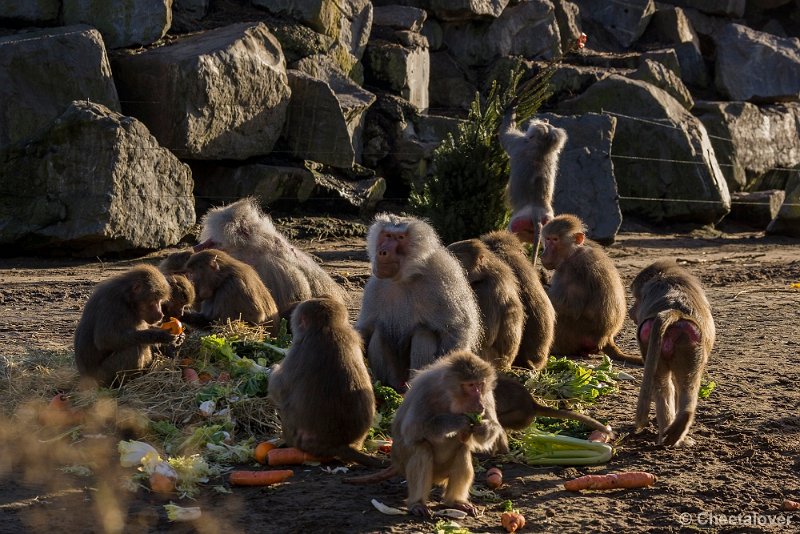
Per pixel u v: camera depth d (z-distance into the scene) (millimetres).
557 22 28906
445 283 7922
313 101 20531
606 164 21562
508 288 8656
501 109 18578
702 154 24562
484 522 5895
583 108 25391
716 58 30281
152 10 19781
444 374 5836
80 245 16641
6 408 7496
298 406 6629
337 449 6684
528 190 14773
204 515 5852
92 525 5656
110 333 7508
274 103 19781
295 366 6680
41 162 16547
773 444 7441
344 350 6684
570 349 10375
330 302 6840
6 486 6242
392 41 24641
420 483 5891
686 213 24328
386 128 22859
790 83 29812
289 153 20578
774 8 35188
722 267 17750
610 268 10328
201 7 21844
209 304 9047
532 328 9148
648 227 24312
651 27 31594
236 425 7270
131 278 7641
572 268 10188
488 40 27141
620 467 6965
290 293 10039
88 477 6414
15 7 19234
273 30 21547
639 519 6000
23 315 11898
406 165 22719
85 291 13781
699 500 6328
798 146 29719
